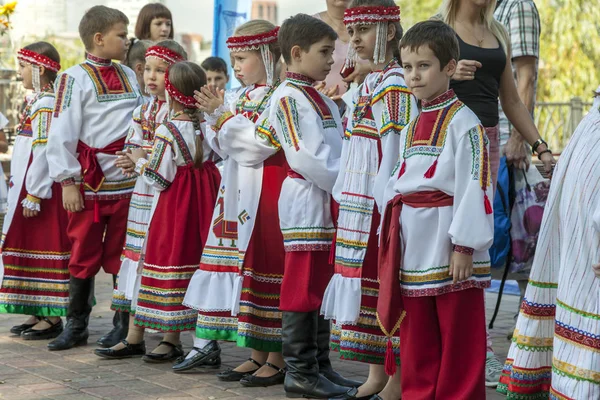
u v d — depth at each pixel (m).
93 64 6.18
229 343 6.29
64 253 6.33
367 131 4.55
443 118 4.06
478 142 3.99
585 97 22.23
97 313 7.32
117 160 5.67
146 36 7.51
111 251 6.19
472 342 4.05
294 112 4.78
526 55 6.03
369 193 4.51
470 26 5.15
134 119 5.99
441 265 4.02
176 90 5.53
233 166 5.23
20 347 6.12
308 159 4.68
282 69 5.91
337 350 4.75
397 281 4.10
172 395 4.86
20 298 6.37
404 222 4.11
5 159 10.71
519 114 5.43
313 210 4.77
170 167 5.50
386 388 4.49
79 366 5.56
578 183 3.88
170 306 5.47
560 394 3.86
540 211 5.75
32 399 4.77
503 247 5.81
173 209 5.53
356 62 4.92
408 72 4.10
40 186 6.21
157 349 5.69
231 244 5.23
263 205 5.04
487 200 3.96
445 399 4.05
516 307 7.73
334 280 4.54
